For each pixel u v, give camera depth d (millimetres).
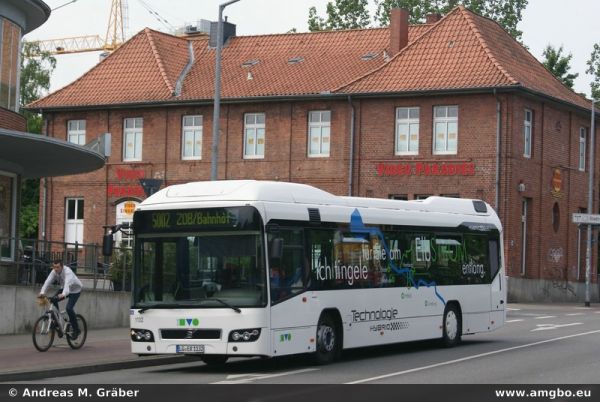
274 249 18094
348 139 50281
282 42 56250
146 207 19125
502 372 18062
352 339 20656
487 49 49031
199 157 53625
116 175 55062
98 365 19203
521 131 48000
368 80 50031
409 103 49031
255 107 52500
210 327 18250
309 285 19422
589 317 36406
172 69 56094
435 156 48438
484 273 25609
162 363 20812
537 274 49688
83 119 56062
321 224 19984
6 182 29516
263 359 21750
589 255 48188
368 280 21266
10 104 29312
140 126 55000
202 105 53375
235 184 18844
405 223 22703
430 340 25344
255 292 18156
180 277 18656
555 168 51156
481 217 25828
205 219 18656
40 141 25641
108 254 19688
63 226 56062
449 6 78812
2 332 25375
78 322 22531
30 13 30219
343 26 79938
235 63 55469
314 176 51000
